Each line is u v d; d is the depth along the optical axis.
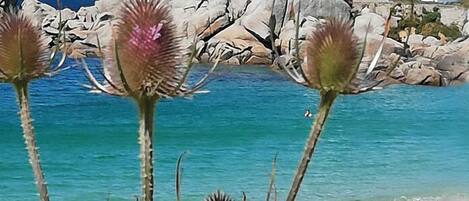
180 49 2.86
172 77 2.81
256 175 19.42
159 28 2.77
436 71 45.19
